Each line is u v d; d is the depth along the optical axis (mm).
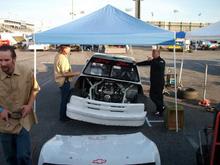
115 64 8969
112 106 7598
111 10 8914
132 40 7754
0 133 4176
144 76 19562
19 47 54375
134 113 7637
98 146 4250
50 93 12961
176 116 7754
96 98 8195
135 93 8320
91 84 8461
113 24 8227
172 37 7824
